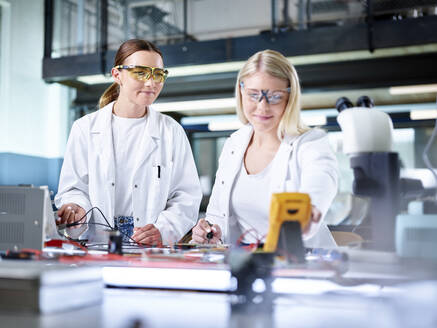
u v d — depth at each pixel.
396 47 5.89
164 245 1.75
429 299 1.00
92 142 2.12
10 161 7.69
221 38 6.50
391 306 0.97
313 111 7.09
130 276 1.23
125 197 2.13
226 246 1.64
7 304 0.97
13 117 7.71
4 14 7.73
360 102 1.60
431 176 1.39
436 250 1.21
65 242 1.61
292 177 1.72
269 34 6.32
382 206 1.37
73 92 7.92
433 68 6.25
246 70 1.66
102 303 1.06
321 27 6.14
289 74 1.65
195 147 7.70
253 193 1.77
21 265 1.12
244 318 0.89
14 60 7.79
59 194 2.11
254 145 1.85
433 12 5.77
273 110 1.66
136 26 6.84
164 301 1.07
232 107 7.39
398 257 1.25
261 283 1.02
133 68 1.95
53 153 8.05
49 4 7.14
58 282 0.97
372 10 5.96
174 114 7.64
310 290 1.10
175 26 6.73
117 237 1.45
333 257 1.30
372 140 1.39
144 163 2.11
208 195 7.39
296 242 1.19
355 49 5.99
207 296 1.12
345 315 0.91
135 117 2.18
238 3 6.51
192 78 7.05
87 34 7.01
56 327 0.84
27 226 1.47
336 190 1.65
